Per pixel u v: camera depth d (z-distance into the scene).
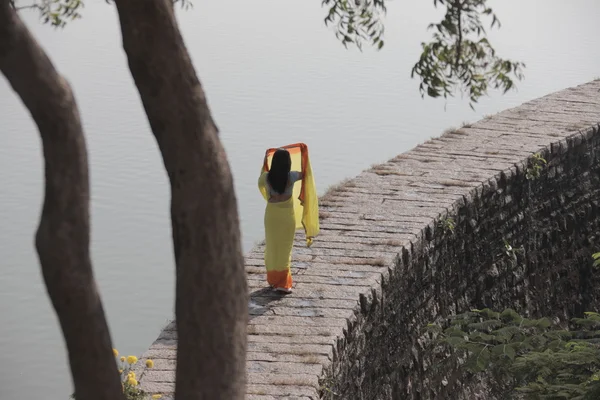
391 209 16.75
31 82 5.00
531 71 52.44
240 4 97.12
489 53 7.69
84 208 5.16
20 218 30.88
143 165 35.88
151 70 5.21
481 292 17.95
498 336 11.71
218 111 44.09
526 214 19.59
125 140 39.06
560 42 66.38
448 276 16.77
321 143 37.84
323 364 11.21
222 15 86.19
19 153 37.31
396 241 15.17
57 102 5.05
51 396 20.16
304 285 13.55
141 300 24.73
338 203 17.11
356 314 12.87
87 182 5.18
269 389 10.57
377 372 13.66
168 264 27.14
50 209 5.10
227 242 5.40
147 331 22.94
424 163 19.48
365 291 13.36
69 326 5.16
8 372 21.05
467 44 7.59
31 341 23.09
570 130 21.73
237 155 36.22
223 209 5.39
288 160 13.13
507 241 18.91
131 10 5.15
